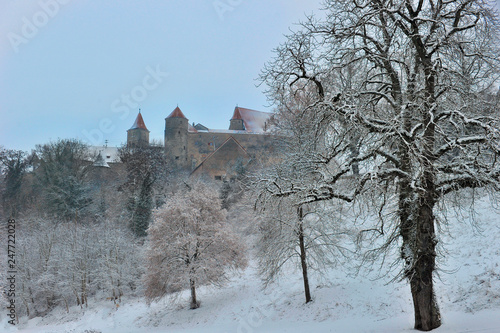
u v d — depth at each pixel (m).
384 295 18.88
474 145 11.97
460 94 12.48
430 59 12.34
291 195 14.04
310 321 19.02
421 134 11.43
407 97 12.60
